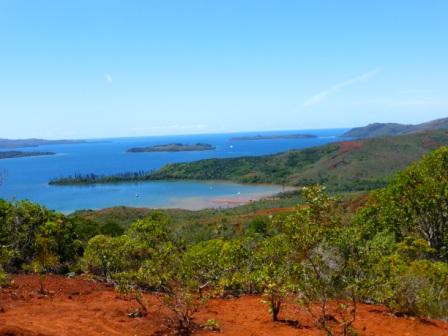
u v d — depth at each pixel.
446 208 16.20
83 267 13.52
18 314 7.98
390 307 10.23
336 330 8.07
